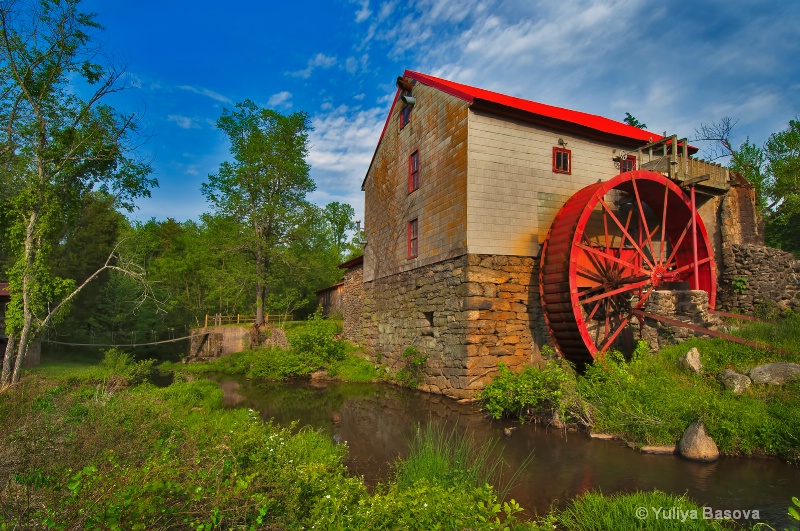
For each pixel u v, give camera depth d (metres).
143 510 3.06
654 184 12.07
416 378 13.48
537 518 4.70
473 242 11.34
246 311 36.75
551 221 12.30
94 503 2.99
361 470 6.46
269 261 27.20
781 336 9.02
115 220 25.12
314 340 17.59
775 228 21.91
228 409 10.82
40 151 11.58
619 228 12.84
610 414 7.78
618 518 4.47
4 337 14.14
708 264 13.07
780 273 12.57
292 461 4.76
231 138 25.81
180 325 33.56
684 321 10.62
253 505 3.66
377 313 17.20
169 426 6.42
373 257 18.02
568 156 12.74
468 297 11.14
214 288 29.58
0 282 17.23
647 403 7.59
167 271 33.47
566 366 10.05
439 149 12.91
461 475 5.52
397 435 8.31
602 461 6.48
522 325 11.62
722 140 25.38
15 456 4.03
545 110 14.75
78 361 19.00
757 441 6.39
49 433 4.98
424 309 13.33
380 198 17.45
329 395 12.98
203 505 3.43
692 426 6.71
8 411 6.14
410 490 4.40
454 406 10.55
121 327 24.64
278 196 26.73
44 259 11.72
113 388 9.44
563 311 10.64
